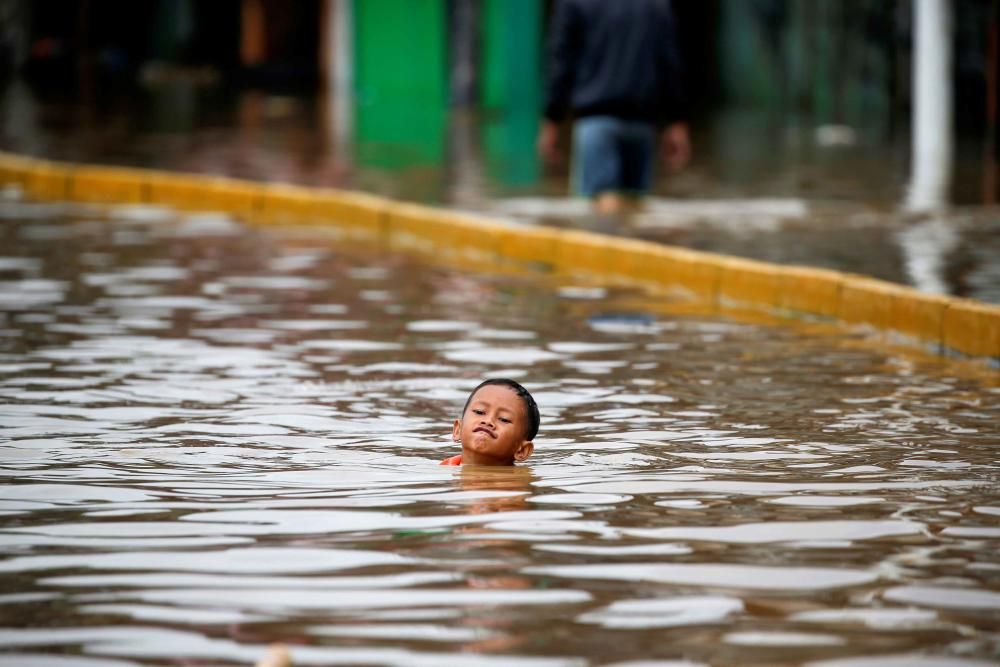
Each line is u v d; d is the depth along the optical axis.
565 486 14.44
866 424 17.70
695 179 51.12
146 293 27.91
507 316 26.09
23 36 113.44
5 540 12.49
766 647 10.02
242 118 78.94
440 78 99.50
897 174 51.75
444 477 14.80
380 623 10.48
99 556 12.04
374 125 76.31
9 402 18.50
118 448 16.05
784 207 42.28
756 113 87.19
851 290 25.77
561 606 10.82
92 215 41.00
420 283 30.02
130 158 55.75
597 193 40.81
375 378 20.41
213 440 16.53
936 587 11.30
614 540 12.51
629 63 40.16
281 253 34.19
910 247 33.88
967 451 16.23
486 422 15.46
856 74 79.00
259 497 13.93
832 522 13.12
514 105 91.06
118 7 128.75
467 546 12.30
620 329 24.94
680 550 12.23
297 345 22.91
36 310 25.78
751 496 14.08
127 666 9.72
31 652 9.96
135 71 124.00
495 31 91.00
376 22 101.38
